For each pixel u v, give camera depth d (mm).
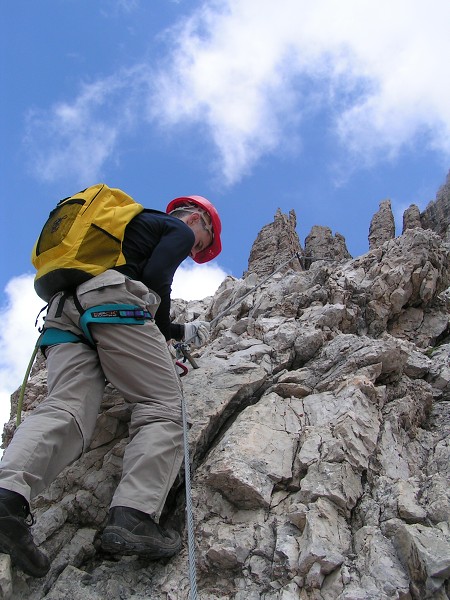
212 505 5008
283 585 4242
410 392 6520
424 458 5664
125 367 4910
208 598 4320
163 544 4504
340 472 5012
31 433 4266
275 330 7762
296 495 4961
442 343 8805
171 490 5184
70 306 4953
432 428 6285
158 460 4559
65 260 4969
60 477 5438
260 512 4891
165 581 4469
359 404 5883
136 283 5031
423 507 4656
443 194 27125
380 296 8867
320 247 25953
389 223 26844
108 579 4453
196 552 4637
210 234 7141
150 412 4820
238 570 4488
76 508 5070
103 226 5125
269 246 23219
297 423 5863
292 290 9344
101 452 5703
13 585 4250
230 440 5441
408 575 4105
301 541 4496
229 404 6164
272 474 5133
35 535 4746
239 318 9445
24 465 4102
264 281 9508
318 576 4160
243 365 6738
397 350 6605
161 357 5020
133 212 5332
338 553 4328
